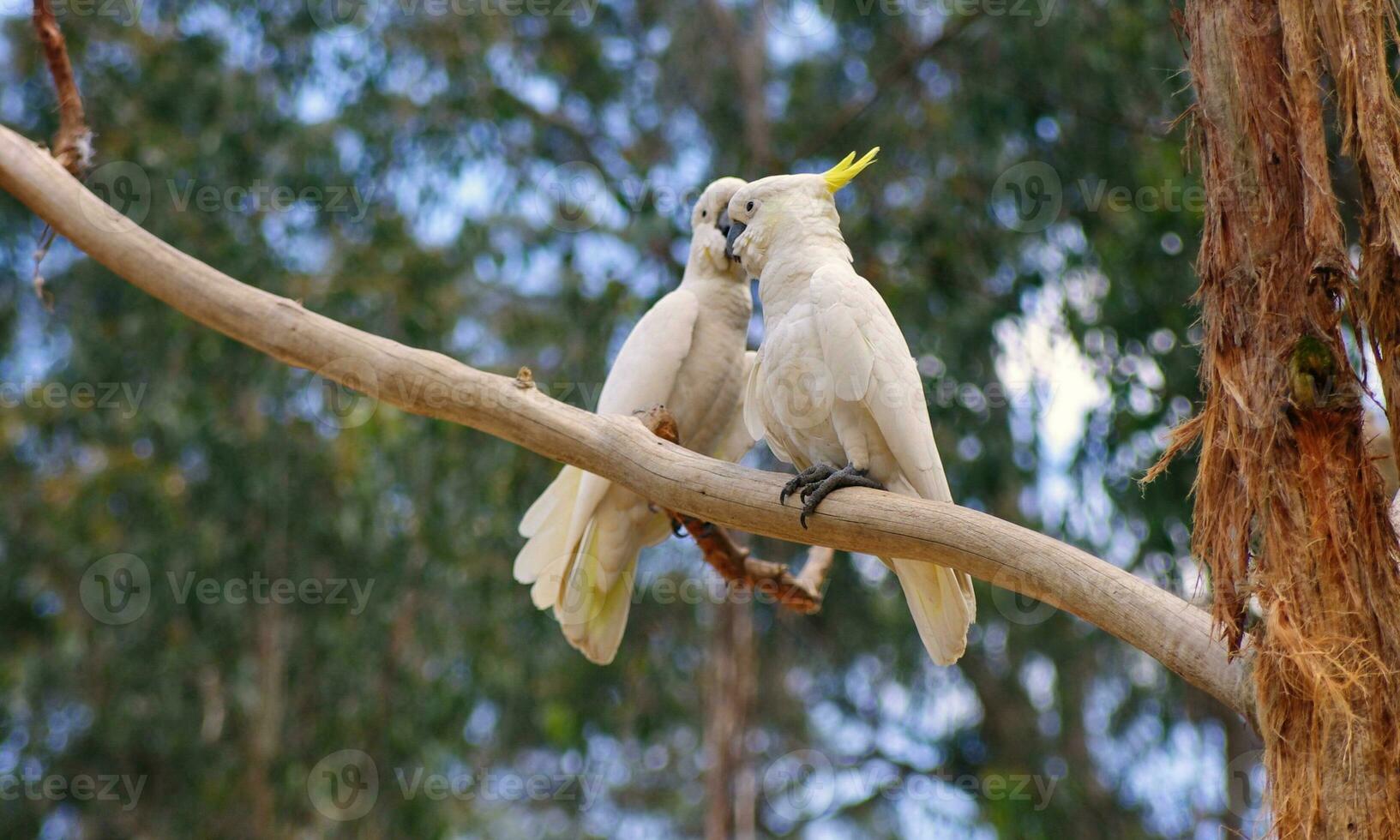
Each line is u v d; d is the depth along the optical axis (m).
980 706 15.90
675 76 15.44
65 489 13.64
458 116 13.88
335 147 13.49
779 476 5.18
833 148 14.25
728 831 13.32
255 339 5.32
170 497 13.09
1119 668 14.62
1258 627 3.82
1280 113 3.83
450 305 14.12
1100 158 12.42
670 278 13.92
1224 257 3.89
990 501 12.77
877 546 4.93
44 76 13.41
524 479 13.41
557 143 14.94
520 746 15.45
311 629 13.23
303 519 13.14
